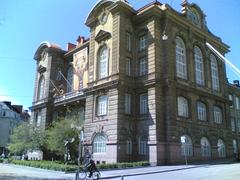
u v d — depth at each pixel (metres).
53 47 57.84
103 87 39.62
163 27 40.25
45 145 46.47
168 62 38.59
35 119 58.12
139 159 36.94
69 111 50.88
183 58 42.62
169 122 36.28
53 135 40.31
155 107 36.16
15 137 48.22
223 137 46.94
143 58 40.28
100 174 25.27
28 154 55.41
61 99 52.44
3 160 50.09
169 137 35.88
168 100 37.12
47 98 55.12
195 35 46.34
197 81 44.72
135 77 39.97
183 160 37.16
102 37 42.94
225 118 48.84
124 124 37.16
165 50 39.31
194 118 41.12
